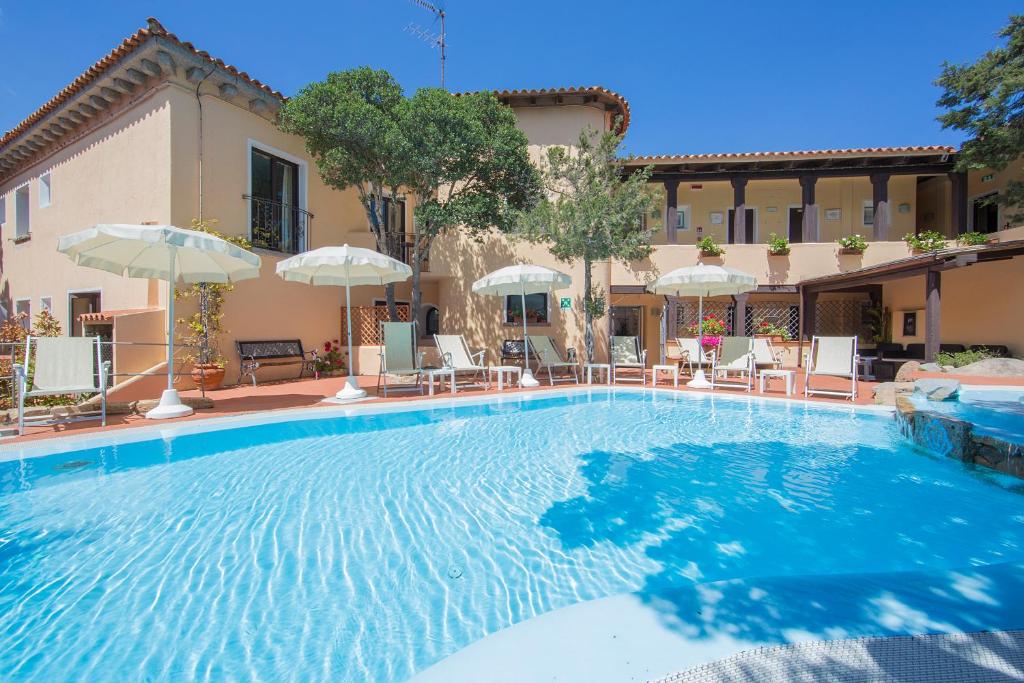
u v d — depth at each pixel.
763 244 14.38
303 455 4.88
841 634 1.61
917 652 1.50
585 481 4.05
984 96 12.51
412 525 3.14
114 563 2.63
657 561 2.62
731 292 11.00
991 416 5.99
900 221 16.20
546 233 10.58
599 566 2.58
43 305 12.23
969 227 15.09
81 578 2.47
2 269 14.10
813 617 1.72
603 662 1.50
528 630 1.69
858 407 7.25
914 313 13.99
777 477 4.14
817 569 2.50
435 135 9.42
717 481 4.04
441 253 13.64
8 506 3.44
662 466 4.50
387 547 2.83
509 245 13.66
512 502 3.56
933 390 7.32
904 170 14.05
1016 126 12.14
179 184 9.28
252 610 2.19
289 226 11.62
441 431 6.08
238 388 9.35
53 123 11.20
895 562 2.57
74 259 6.61
